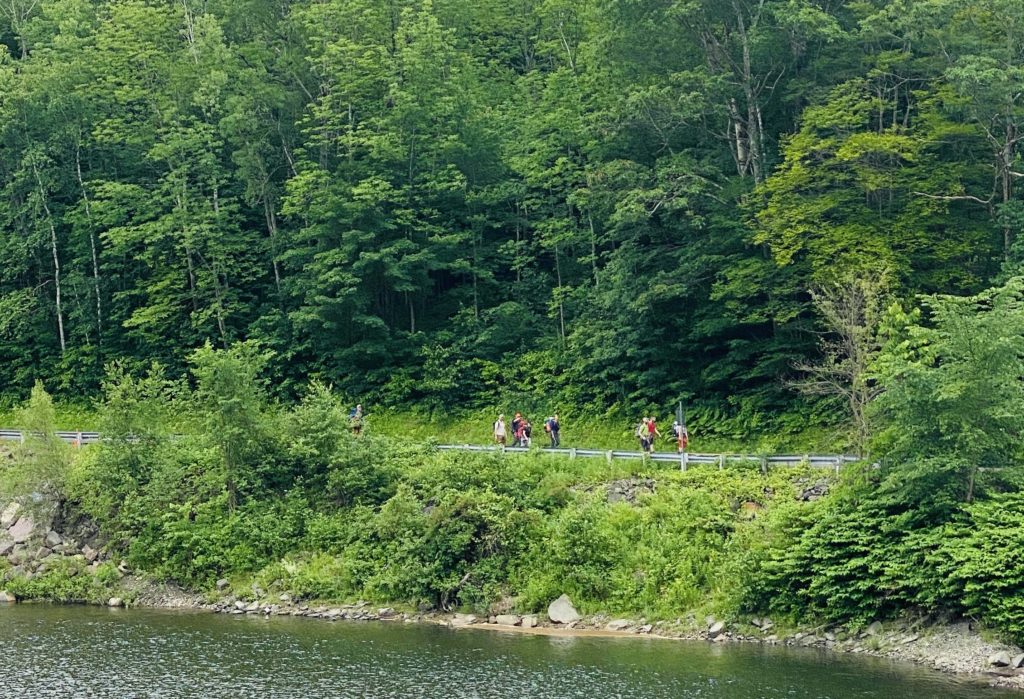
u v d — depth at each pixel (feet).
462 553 125.49
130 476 143.33
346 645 109.91
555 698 90.84
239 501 142.41
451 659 103.81
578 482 136.46
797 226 149.07
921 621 104.68
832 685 92.84
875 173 148.77
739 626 111.34
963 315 108.68
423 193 196.34
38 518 144.15
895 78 169.37
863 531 107.65
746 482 126.82
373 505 138.92
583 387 175.83
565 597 118.93
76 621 123.13
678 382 165.78
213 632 116.47
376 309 194.08
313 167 192.13
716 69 174.60
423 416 181.47
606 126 173.06
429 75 197.47
